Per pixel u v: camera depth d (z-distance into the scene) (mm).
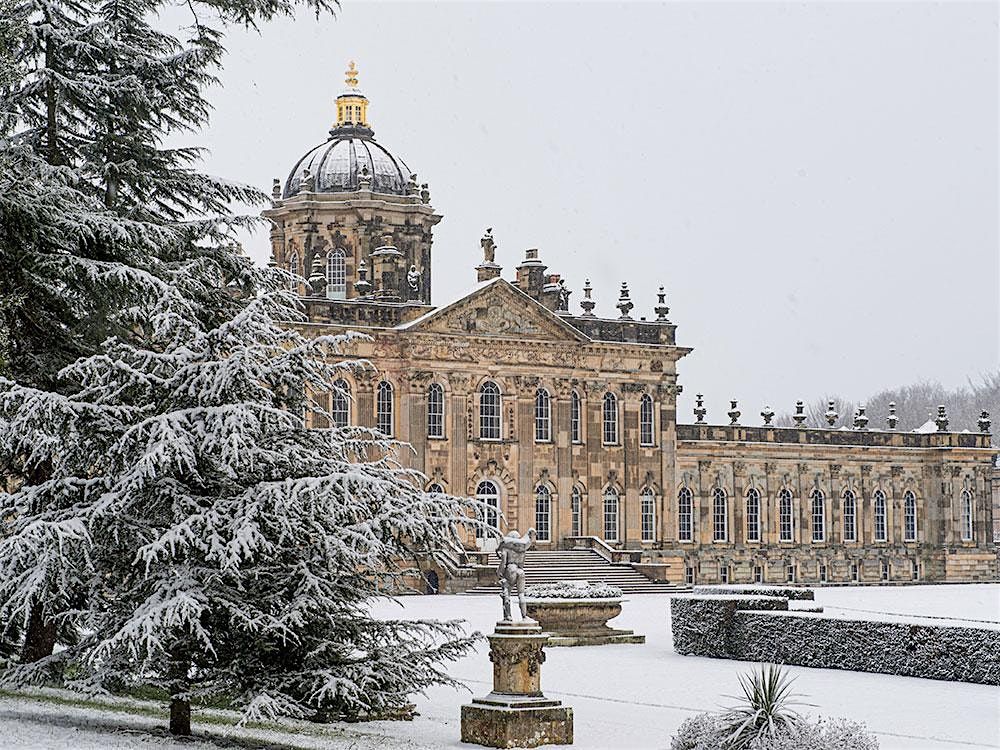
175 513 26766
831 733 24906
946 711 35844
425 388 87625
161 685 27297
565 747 30031
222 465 26859
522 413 91062
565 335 92625
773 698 25938
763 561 105938
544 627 54625
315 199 98688
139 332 36812
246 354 27344
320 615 28062
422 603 72625
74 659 28062
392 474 29016
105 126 36812
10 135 36375
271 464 27656
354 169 100000
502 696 30250
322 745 28547
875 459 111125
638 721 34156
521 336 91000
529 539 32062
